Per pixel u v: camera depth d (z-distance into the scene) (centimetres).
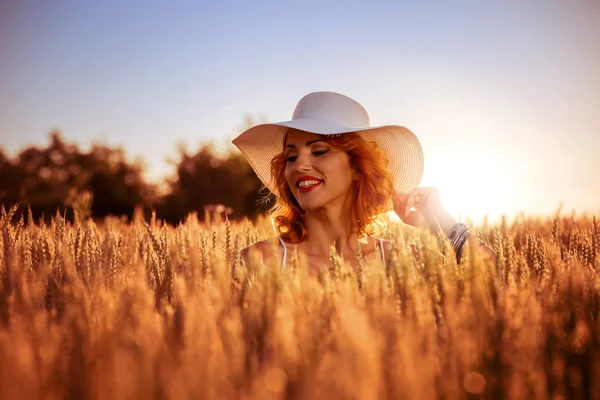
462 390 109
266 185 346
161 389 93
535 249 229
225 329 118
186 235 260
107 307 132
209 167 4844
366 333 106
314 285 144
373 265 154
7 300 150
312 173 271
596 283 145
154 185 5788
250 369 107
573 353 125
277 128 316
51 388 100
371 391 95
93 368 106
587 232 277
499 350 115
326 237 280
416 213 293
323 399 93
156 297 188
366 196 278
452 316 131
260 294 135
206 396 92
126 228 312
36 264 215
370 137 310
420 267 165
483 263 152
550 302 140
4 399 90
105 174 5625
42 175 5512
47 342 111
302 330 117
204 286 163
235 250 234
